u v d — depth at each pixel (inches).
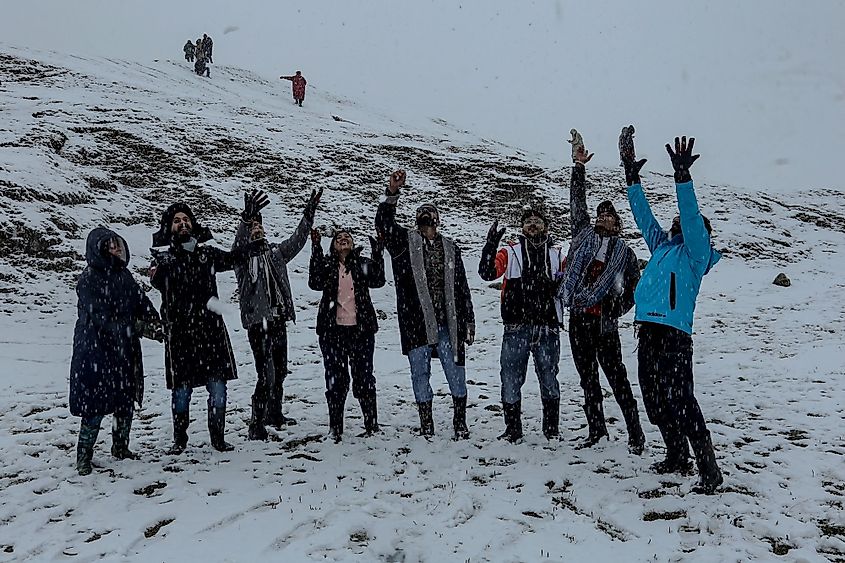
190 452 218.8
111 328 201.6
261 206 239.0
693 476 189.3
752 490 179.6
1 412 271.7
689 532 155.8
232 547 147.9
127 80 1290.6
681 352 181.0
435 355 239.8
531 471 197.0
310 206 241.6
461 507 169.2
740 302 574.9
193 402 292.8
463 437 232.4
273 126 1125.7
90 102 1022.4
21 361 358.6
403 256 233.3
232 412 275.0
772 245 825.5
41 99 1000.2
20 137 781.3
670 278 185.2
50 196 612.7
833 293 606.5
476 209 896.9
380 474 195.6
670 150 183.0
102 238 200.4
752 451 212.2
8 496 182.4
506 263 227.5
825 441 221.1
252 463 206.7
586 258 215.9
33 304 465.4
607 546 147.9
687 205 180.1
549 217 880.3
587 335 218.4
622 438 231.0
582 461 206.2
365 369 236.2
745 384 307.4
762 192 1125.1
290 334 458.0
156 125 964.0
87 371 197.3
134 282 210.5
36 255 529.3
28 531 159.6
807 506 167.9
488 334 475.2
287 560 140.6
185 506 172.7
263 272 236.1
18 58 1262.3
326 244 717.3
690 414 178.1
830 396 279.9
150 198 732.7
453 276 235.6
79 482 191.8
